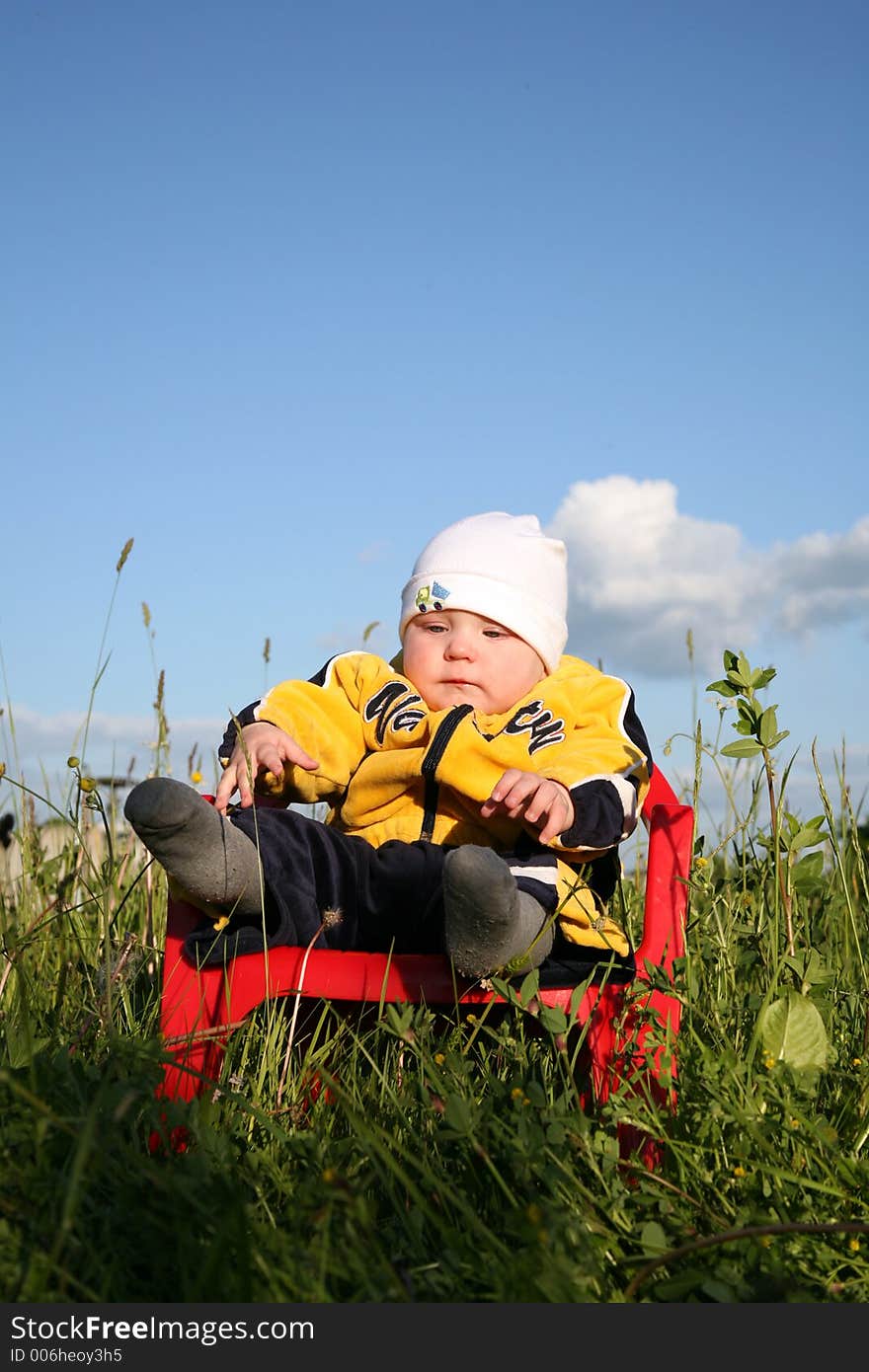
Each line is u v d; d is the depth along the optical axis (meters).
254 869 2.43
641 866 3.96
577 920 2.60
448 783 2.85
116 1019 2.51
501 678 3.09
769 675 2.68
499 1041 2.27
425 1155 1.90
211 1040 2.40
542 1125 1.93
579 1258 1.62
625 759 2.84
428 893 2.61
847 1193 1.98
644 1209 1.89
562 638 3.23
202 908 2.50
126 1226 1.62
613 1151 1.93
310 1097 2.36
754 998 2.37
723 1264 1.71
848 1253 1.85
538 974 2.45
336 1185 1.57
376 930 2.65
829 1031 2.60
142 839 2.28
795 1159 2.04
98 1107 1.68
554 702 3.05
